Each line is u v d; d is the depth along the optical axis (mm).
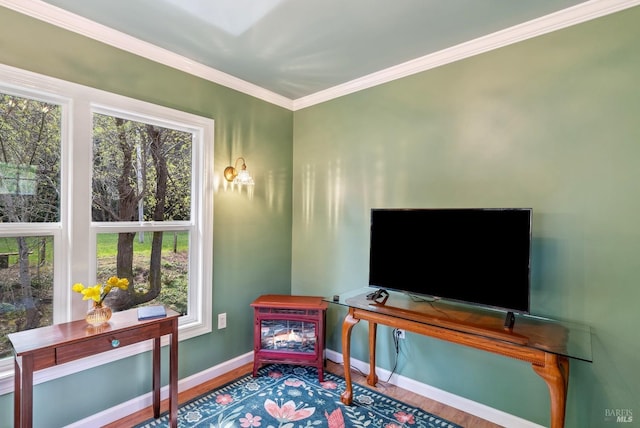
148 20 1900
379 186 2648
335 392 2393
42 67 1781
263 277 3000
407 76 2484
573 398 1800
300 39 2109
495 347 1640
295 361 2574
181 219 2514
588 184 1788
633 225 1672
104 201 2123
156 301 2373
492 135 2102
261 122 2959
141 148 2299
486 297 1852
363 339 2729
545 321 1850
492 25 1958
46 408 1804
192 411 2141
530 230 1721
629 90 1684
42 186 1878
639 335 1654
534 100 1949
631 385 1671
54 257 1910
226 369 2693
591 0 1732
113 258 2160
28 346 1472
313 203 3100
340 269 2900
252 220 2900
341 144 2896
